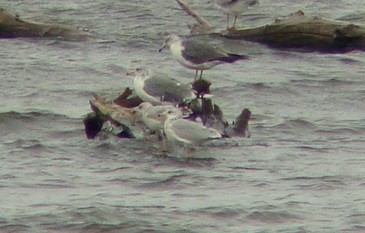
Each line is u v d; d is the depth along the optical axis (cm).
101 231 1552
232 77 2386
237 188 1717
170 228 1558
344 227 1562
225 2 2555
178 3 2725
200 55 2102
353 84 2362
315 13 2927
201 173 1775
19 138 1941
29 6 2923
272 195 1686
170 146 1875
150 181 1736
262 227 1569
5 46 2553
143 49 2584
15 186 1703
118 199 1658
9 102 2166
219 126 1955
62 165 1805
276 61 2488
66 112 2094
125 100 2008
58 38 2614
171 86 1947
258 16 2883
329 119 2111
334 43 2541
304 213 1616
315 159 1862
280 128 2031
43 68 2405
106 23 2791
